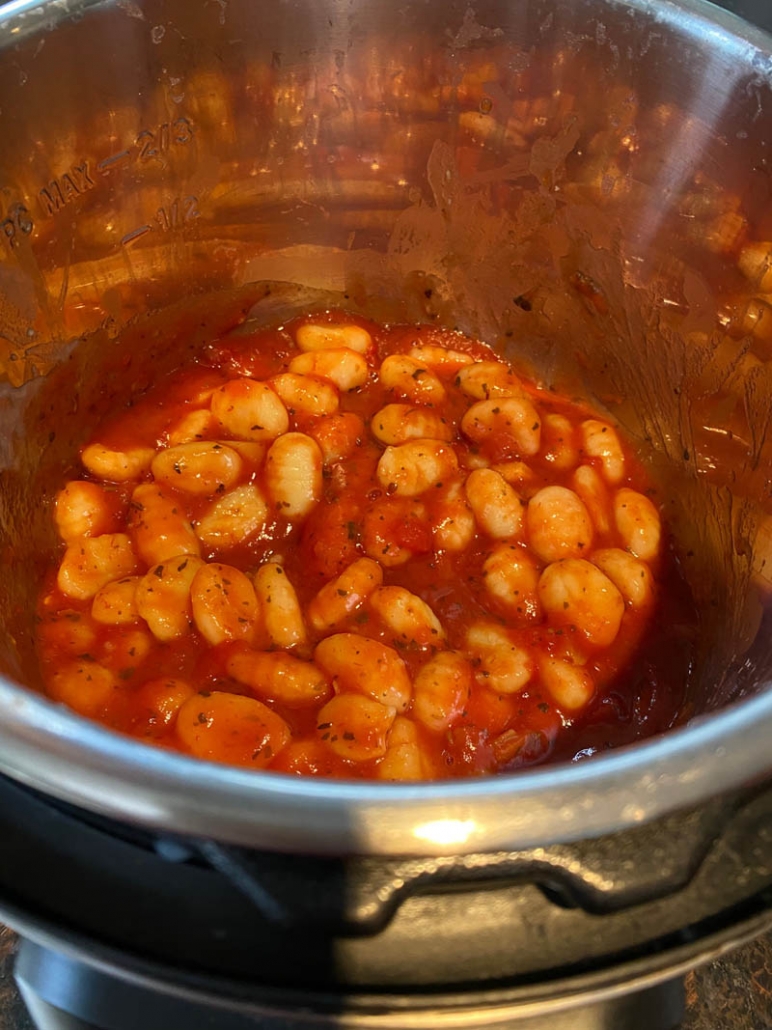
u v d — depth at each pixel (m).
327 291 0.39
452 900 0.16
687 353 0.32
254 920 0.16
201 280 0.36
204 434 0.33
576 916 0.16
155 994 0.22
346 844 0.12
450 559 0.30
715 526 0.32
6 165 0.27
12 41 0.25
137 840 0.17
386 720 0.25
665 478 0.35
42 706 0.13
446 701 0.26
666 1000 0.23
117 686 0.26
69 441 0.33
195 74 0.29
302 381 0.34
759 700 0.14
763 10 0.33
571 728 0.27
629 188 0.30
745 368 0.29
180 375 0.37
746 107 0.26
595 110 0.29
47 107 0.27
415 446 0.32
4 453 0.29
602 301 0.35
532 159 0.32
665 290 0.31
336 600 0.28
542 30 0.28
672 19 0.26
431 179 0.34
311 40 0.30
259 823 0.12
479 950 0.16
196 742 0.24
